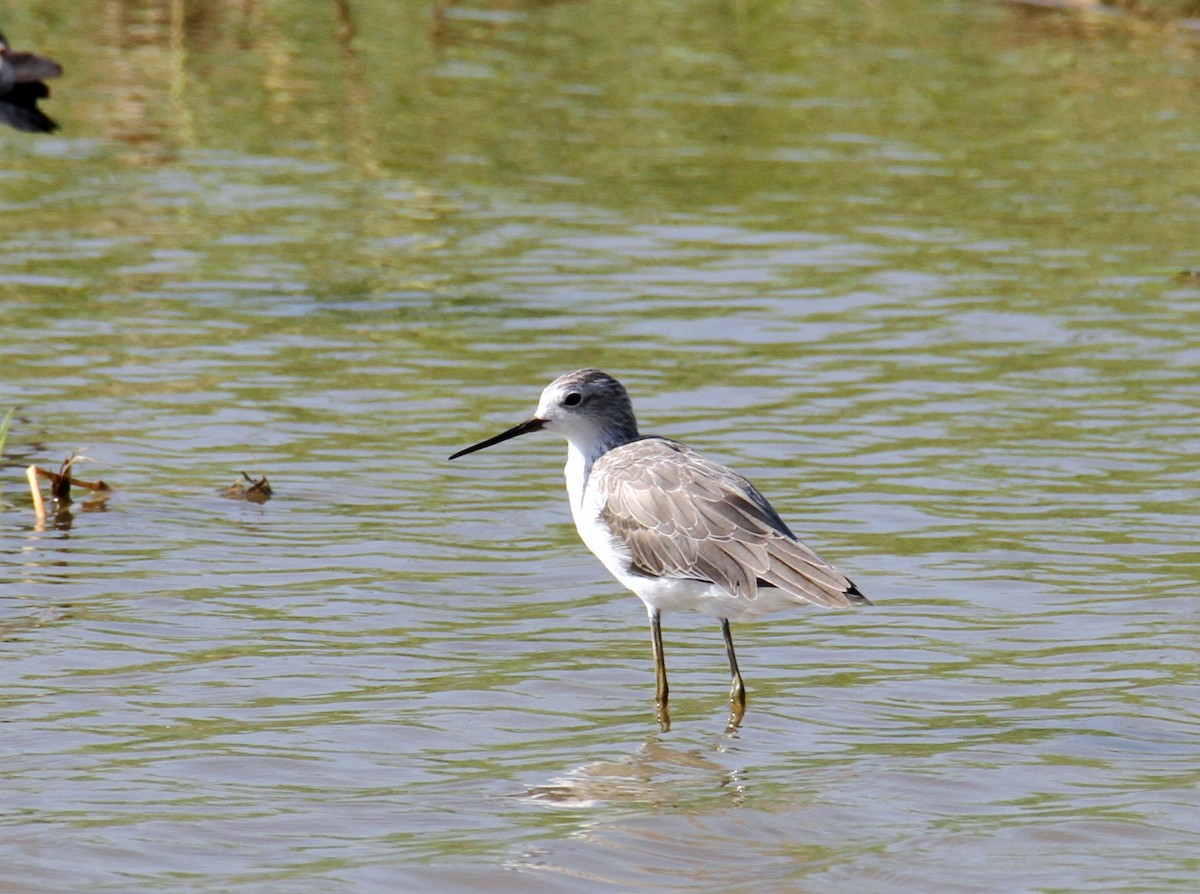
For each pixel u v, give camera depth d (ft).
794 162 87.40
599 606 42.50
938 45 111.14
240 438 52.95
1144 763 34.12
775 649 40.22
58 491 47.44
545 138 90.89
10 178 81.35
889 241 75.51
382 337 62.75
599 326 64.44
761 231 76.74
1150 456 52.44
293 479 49.98
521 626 41.09
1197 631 40.57
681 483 37.24
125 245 72.49
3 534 45.32
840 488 49.70
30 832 30.35
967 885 29.19
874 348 62.39
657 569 36.88
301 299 66.85
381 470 50.96
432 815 31.60
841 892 29.01
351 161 86.22
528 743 35.01
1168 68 106.22
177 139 88.89
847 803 32.37
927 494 49.34
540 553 45.55
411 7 119.24
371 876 29.17
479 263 71.92
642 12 119.03
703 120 94.58
